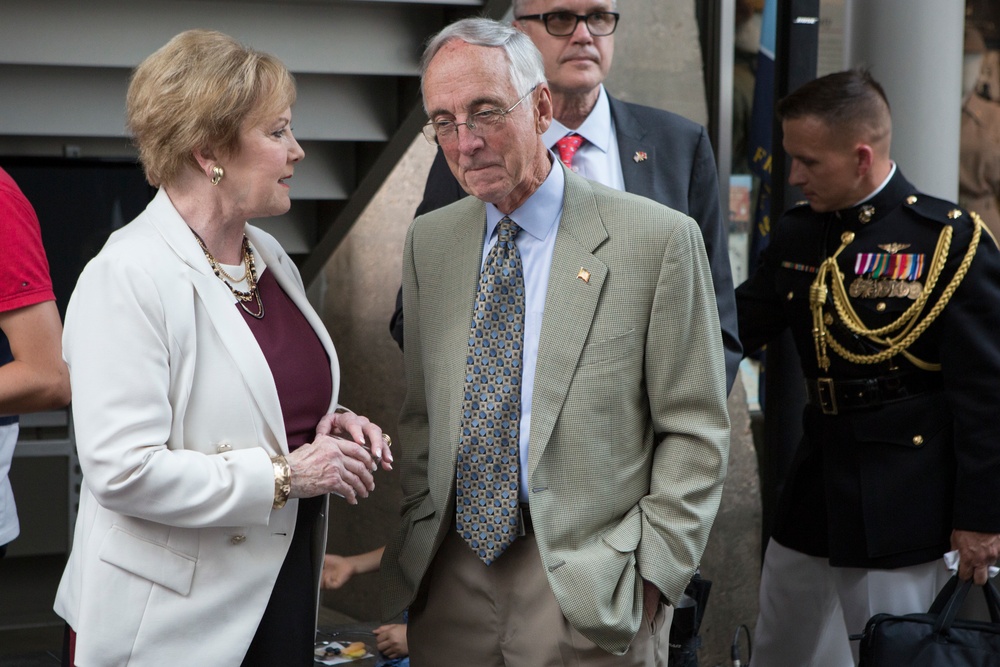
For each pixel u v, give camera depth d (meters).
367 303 4.66
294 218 3.95
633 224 1.95
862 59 3.21
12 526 2.39
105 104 3.39
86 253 3.77
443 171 2.69
